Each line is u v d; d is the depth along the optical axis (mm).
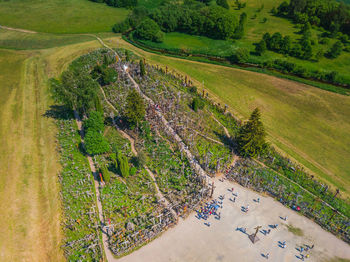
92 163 61344
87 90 68875
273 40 122938
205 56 123750
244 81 100375
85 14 168125
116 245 44500
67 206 50844
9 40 130750
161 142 66688
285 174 60625
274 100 89312
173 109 77750
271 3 185875
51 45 126188
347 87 99938
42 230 47062
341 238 47875
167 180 56938
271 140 71125
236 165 62188
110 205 51125
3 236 45625
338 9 140375
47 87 91750
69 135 69312
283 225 49688
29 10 171875
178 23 144875
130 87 87500
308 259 44375
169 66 108438
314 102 88688
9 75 98625
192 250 44969
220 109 81250
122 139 68062
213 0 177000
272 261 43844
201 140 68438
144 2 186625
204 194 53719
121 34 144250
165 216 49562
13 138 67688
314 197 55250
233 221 49969
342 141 72062
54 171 59000
